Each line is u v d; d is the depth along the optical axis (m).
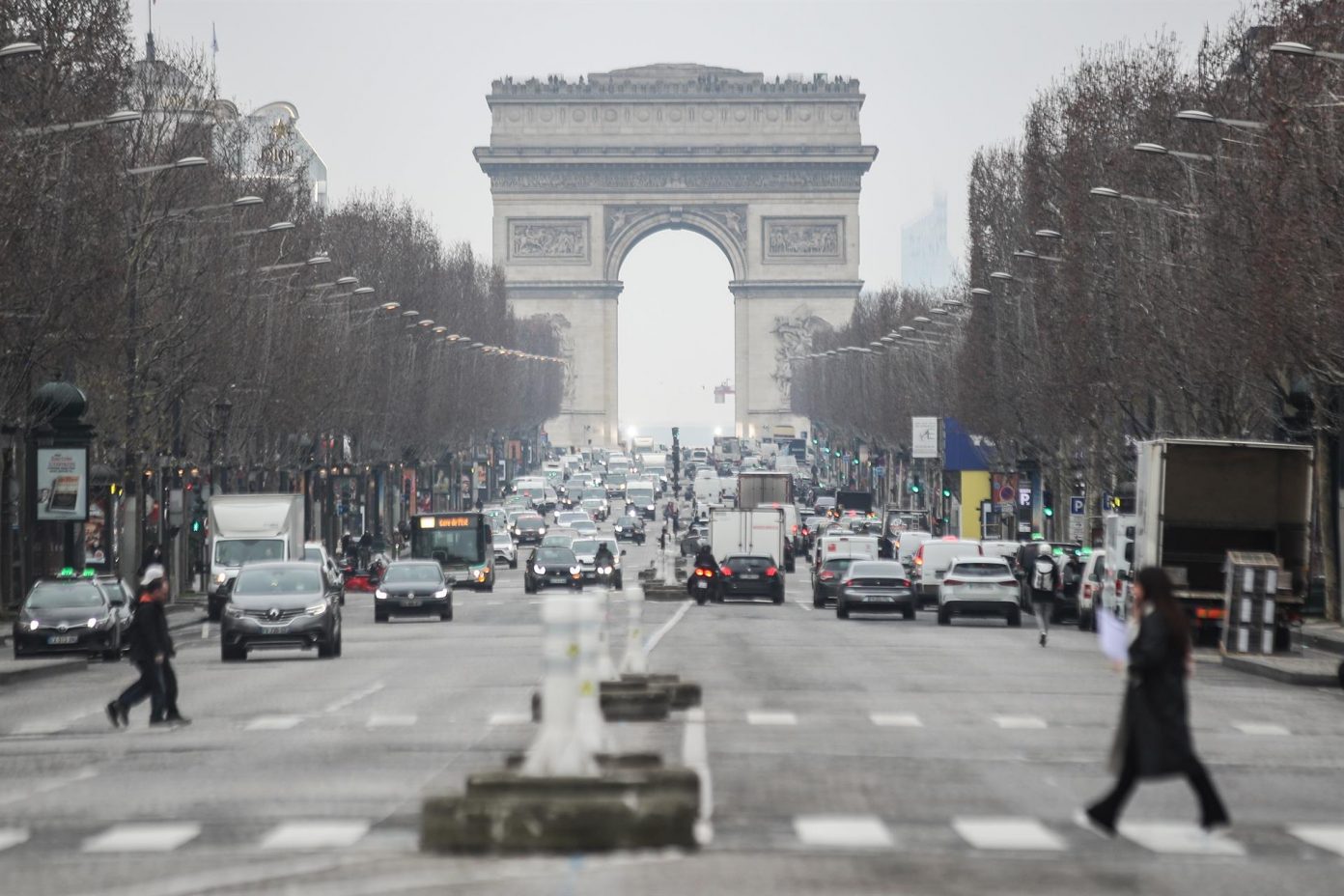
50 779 76.25
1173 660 58.75
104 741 93.00
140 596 100.25
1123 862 54.09
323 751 84.25
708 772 74.25
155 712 99.88
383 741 88.44
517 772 55.69
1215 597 158.50
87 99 196.75
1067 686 121.56
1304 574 159.00
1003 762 79.06
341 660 154.38
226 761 81.19
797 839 57.47
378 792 69.69
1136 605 59.59
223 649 157.25
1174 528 160.38
